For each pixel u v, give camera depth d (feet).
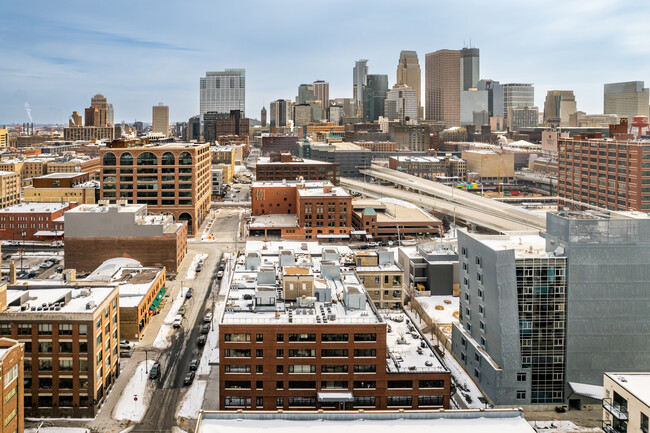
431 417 261.44
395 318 481.46
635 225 395.14
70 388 381.60
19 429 311.06
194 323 559.79
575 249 395.55
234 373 360.48
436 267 629.92
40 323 378.73
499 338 397.80
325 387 364.58
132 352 490.08
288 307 394.73
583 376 401.49
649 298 398.42
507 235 484.33
